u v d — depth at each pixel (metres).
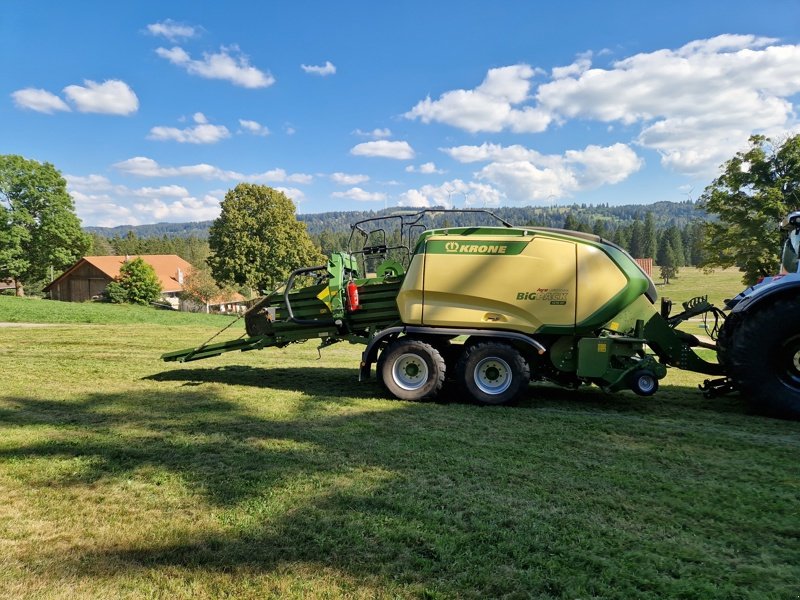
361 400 6.50
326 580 2.57
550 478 3.90
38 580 2.57
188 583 2.55
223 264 43.22
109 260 59.19
